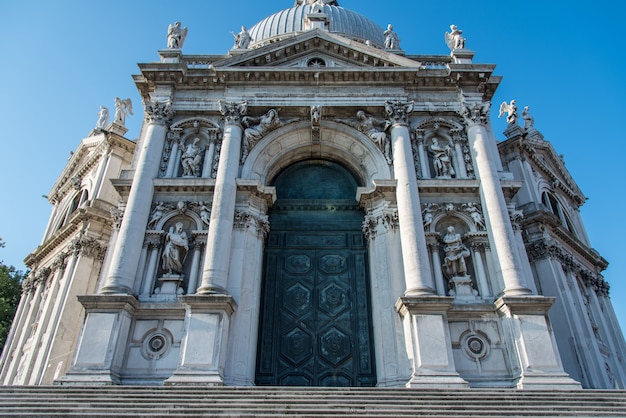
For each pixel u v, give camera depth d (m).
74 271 24.23
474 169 19.73
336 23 38.72
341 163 21.86
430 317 15.52
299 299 18.44
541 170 30.86
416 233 17.34
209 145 20.39
